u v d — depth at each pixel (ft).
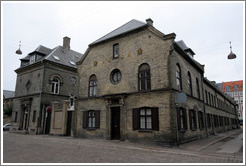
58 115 64.44
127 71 49.08
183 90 47.70
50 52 89.25
